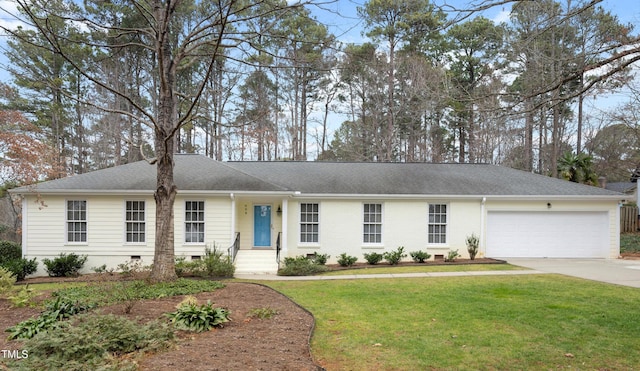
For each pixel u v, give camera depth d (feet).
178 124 36.27
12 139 63.41
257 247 62.90
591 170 87.97
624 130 110.32
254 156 120.57
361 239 62.44
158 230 39.09
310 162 73.77
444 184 65.82
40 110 103.45
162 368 17.60
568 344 22.17
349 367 19.25
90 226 56.85
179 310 24.91
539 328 24.93
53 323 23.53
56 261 53.78
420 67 96.02
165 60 40.09
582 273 47.06
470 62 82.94
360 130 122.42
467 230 63.57
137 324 23.68
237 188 56.90
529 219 64.13
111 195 56.90
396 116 115.34
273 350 20.34
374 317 27.63
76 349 18.25
